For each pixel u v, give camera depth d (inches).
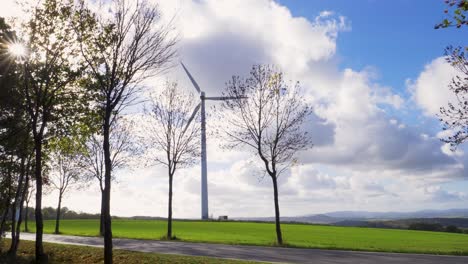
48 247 1368.1
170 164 1859.0
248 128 1555.1
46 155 1255.5
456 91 655.1
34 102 1043.3
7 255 1178.0
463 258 1096.2
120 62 906.1
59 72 991.0
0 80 1017.5
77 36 933.2
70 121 1045.2
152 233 2229.3
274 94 1551.4
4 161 1198.9
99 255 1149.1
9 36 979.9
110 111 894.4
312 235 2206.0
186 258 964.6
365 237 2124.8
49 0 955.3
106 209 838.5
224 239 1776.6
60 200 2313.0
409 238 2124.8
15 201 1210.0
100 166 2107.5
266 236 2041.1
